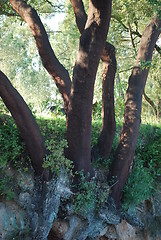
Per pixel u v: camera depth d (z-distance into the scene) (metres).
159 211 8.26
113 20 12.51
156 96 16.23
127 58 15.88
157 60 14.15
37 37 7.12
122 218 7.50
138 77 7.27
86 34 5.87
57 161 6.64
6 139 6.77
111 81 7.56
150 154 8.81
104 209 7.05
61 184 6.65
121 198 7.54
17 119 6.25
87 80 6.06
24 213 6.45
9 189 6.44
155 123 10.67
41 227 6.37
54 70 7.33
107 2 5.50
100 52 5.93
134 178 7.68
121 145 7.35
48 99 8.68
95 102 10.34
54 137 7.46
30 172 6.69
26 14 7.11
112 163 7.46
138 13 10.72
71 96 6.32
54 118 8.48
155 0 5.52
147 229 7.92
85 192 6.82
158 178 8.70
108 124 7.73
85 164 6.84
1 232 6.20
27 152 6.77
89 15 5.86
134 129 7.27
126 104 7.37
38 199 6.54
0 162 6.52
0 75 5.95
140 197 7.55
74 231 6.81
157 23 7.28
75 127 6.47
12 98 6.08
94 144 8.09
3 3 9.63
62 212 6.70
